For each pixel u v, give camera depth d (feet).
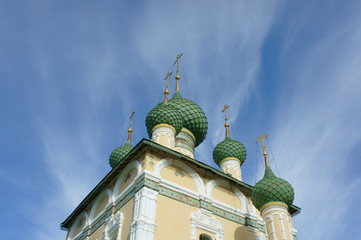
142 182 65.00
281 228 68.08
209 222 69.05
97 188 78.07
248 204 78.59
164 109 89.25
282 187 72.38
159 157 70.44
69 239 84.28
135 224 59.41
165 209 64.69
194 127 102.17
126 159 71.87
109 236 67.77
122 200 69.56
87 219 79.87
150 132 89.92
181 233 63.87
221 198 75.31
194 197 70.49
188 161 73.10
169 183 68.23
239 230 73.05
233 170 101.96
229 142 107.04
